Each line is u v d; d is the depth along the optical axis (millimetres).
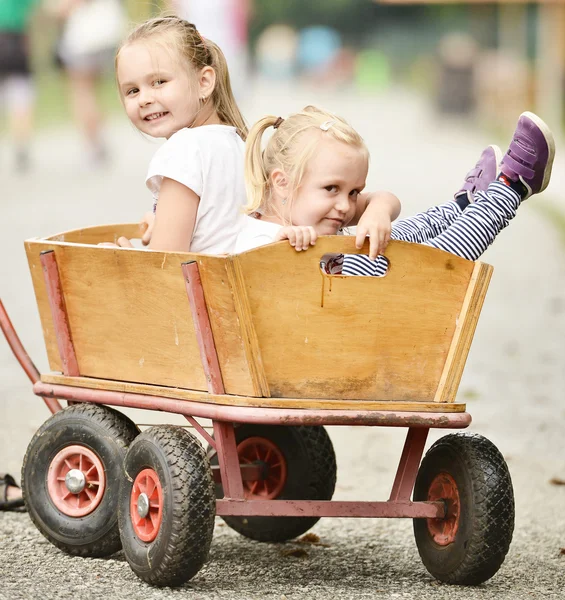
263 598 7461
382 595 7617
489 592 7777
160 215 8562
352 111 67125
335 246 7641
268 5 132750
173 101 9062
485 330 17703
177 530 7309
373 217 7746
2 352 15672
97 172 34031
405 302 7805
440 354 7945
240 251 8086
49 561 8156
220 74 9383
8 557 8234
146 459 7566
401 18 120312
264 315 7551
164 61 9016
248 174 8312
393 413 7645
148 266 7941
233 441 7746
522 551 8875
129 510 7730
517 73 53094
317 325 7660
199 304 7578
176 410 7820
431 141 48375
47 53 62219
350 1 132500
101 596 7359
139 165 36094
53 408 9188
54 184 31297
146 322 8070
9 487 9625
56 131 47094
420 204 28078
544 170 8602
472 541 7684
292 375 7652
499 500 7684
